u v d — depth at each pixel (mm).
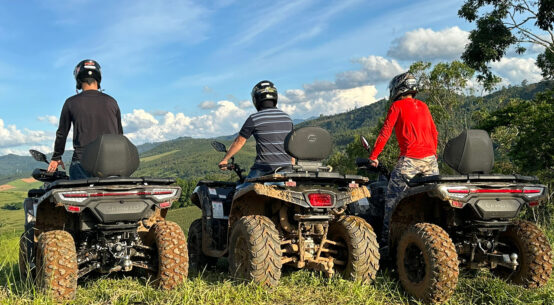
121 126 5363
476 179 4004
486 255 4141
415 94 5129
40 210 4605
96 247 4223
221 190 5738
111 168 4145
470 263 4258
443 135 32438
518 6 25328
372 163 5184
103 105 5012
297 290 4082
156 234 4266
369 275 4266
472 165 4316
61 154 5023
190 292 3830
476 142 4309
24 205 4777
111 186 3980
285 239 4629
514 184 4004
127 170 4234
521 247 4215
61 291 3697
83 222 4191
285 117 5266
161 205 4145
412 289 3982
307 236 4520
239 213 4785
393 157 37406
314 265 4223
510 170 29281
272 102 5367
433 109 33344
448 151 4430
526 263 4152
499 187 3980
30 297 3750
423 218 4695
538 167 24250
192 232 6016
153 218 5105
